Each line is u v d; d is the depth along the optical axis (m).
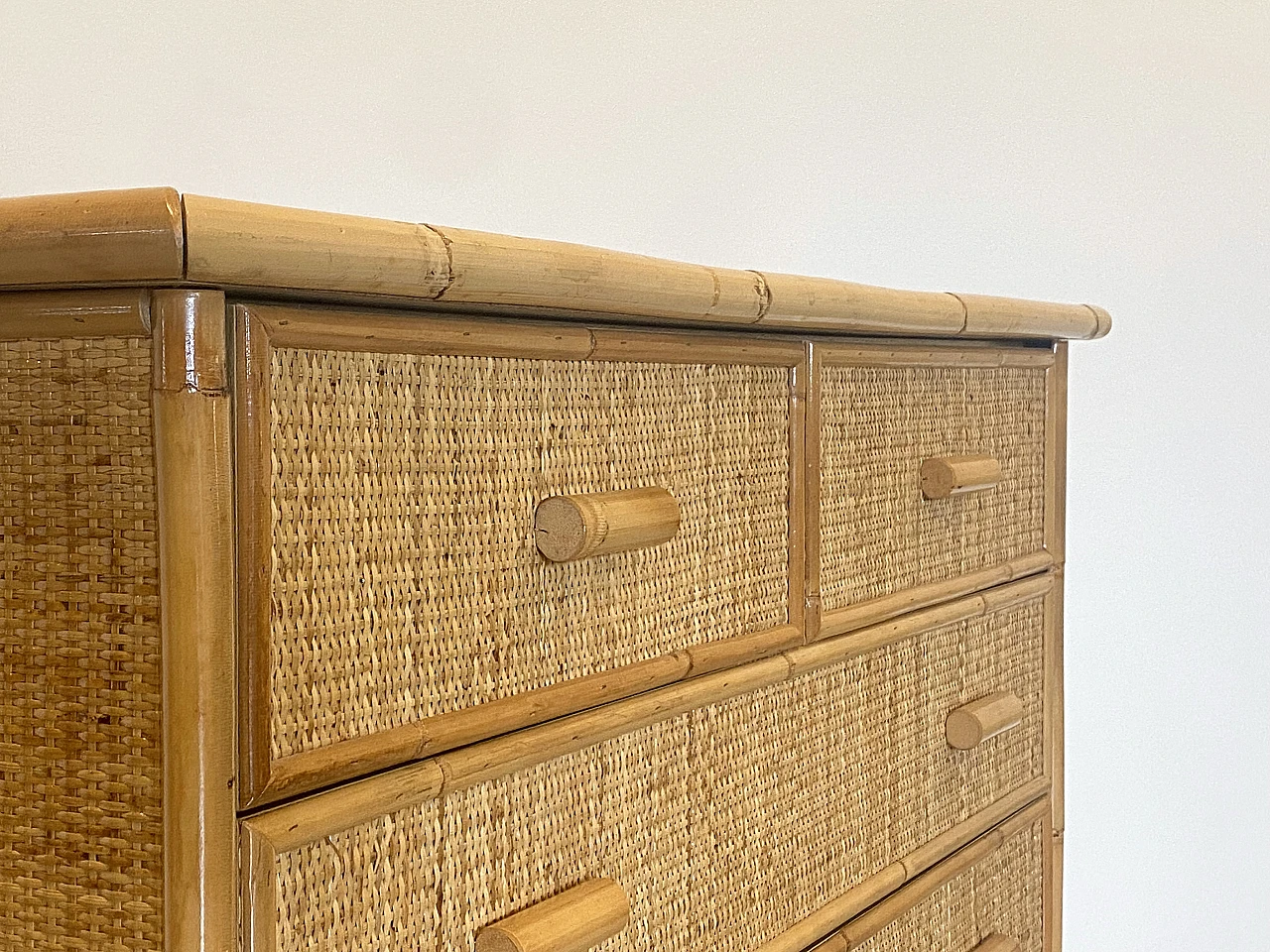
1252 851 1.92
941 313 1.03
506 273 0.62
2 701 0.58
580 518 0.69
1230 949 1.95
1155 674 1.96
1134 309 1.93
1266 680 1.89
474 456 0.67
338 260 0.54
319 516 0.59
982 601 1.19
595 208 1.82
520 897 0.71
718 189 1.94
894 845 1.09
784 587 0.93
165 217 0.48
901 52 1.99
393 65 1.56
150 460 0.54
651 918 0.82
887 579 1.06
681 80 1.89
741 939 0.90
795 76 1.99
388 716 0.63
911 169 2.01
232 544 0.54
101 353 0.54
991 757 1.24
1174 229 1.90
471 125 1.66
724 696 0.87
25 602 0.57
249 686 0.55
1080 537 2.00
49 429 0.56
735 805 0.89
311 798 0.59
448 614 0.66
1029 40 1.94
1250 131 1.84
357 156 1.53
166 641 0.53
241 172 1.40
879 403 1.03
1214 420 1.90
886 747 1.07
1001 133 1.97
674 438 0.82
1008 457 1.25
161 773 0.54
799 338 0.93
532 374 0.71
